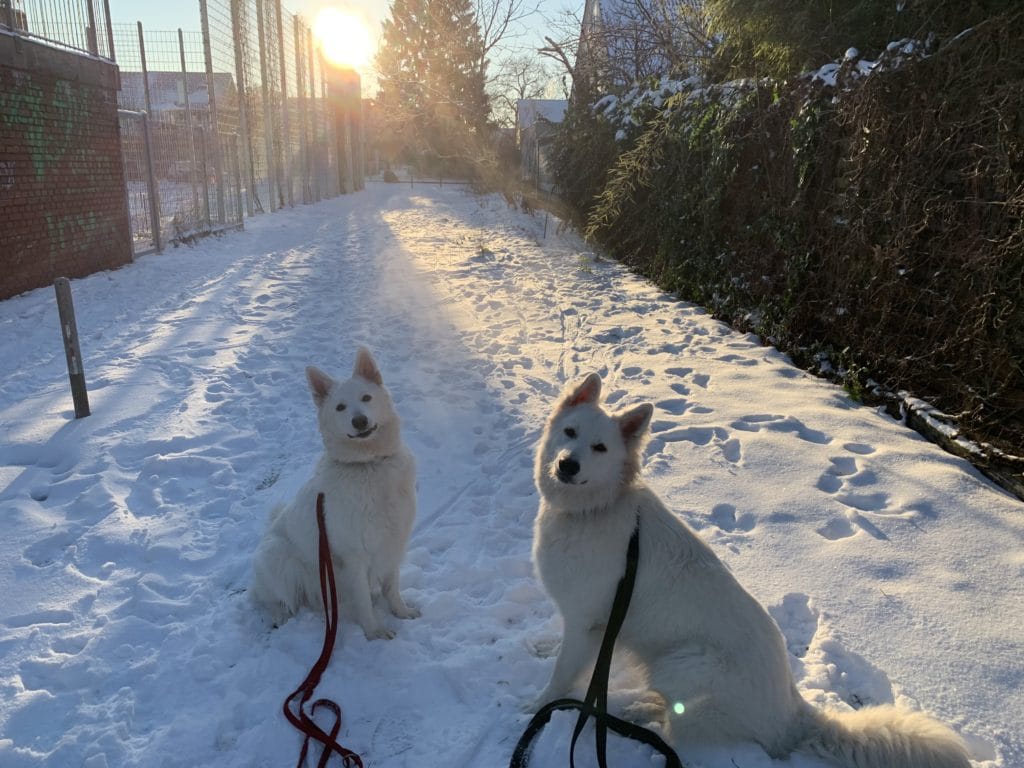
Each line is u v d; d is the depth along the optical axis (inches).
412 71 1504.7
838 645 127.9
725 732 102.1
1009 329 209.2
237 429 245.9
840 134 287.9
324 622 143.4
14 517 183.2
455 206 1198.9
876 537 161.8
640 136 509.4
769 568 151.3
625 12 647.8
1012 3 224.8
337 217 997.8
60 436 231.3
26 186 424.8
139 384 282.5
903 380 245.9
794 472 194.4
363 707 121.3
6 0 401.7
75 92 475.2
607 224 528.1
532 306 422.9
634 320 378.3
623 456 117.6
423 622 145.4
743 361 300.4
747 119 362.9
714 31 414.9
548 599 151.8
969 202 222.8
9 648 135.2
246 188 927.0
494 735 114.5
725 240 388.5
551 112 1509.6
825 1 325.1
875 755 95.0
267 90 972.6
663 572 110.7
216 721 116.8
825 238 294.5
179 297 446.9
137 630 140.3
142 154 594.6
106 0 513.7
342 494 134.3
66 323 237.9
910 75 244.1
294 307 434.6
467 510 191.9
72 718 118.1
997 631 129.6
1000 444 203.6
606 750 108.9
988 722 109.7
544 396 275.3
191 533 178.9
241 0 855.1
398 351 339.3
